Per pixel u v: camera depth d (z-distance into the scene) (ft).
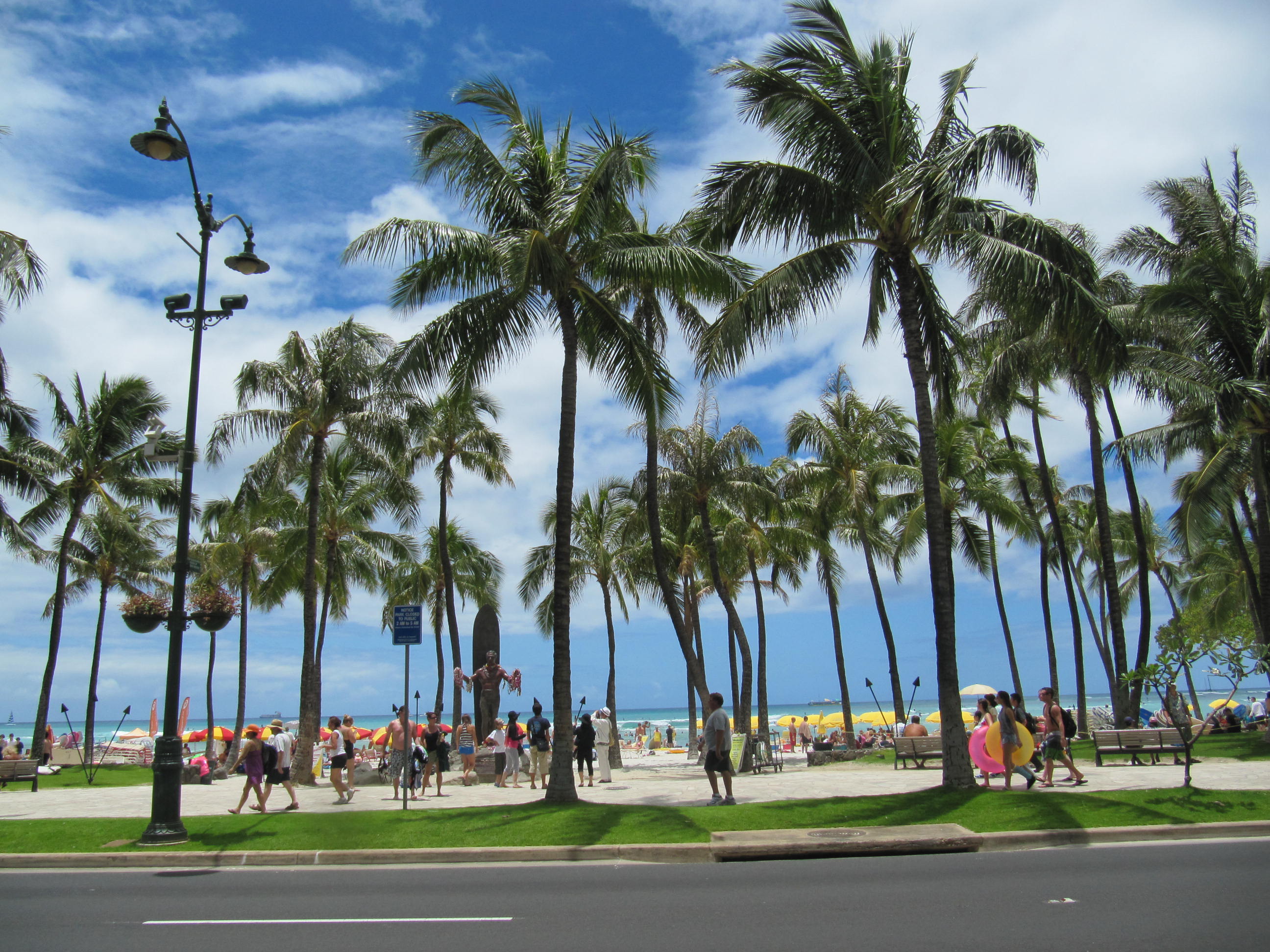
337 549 121.49
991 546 116.78
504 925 24.58
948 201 45.14
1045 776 53.98
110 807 56.49
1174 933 21.29
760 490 96.17
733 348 51.93
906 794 45.65
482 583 151.33
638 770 99.76
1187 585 157.79
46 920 26.71
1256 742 76.02
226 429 79.41
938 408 56.29
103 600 132.46
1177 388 76.79
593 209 50.08
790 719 165.07
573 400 52.65
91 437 104.73
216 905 28.76
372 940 23.09
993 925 22.65
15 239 59.88
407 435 84.38
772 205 50.72
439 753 60.95
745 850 35.83
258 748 50.49
